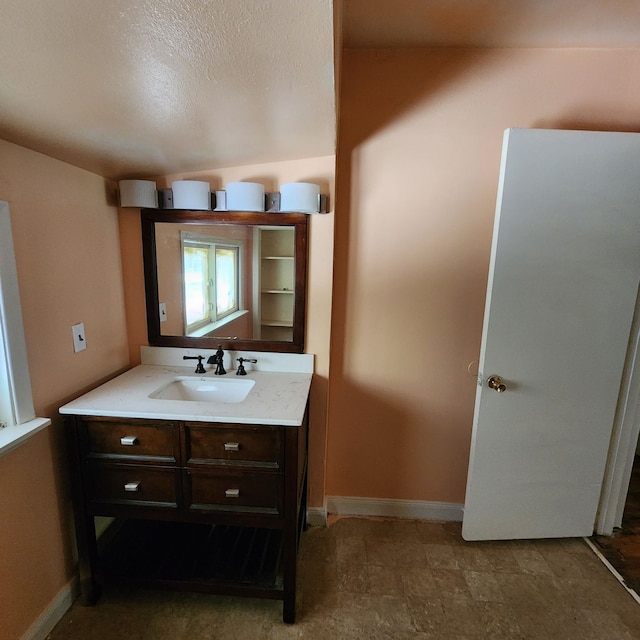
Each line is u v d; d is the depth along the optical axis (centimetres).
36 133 112
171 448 135
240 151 146
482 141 168
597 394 171
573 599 155
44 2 61
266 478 135
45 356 132
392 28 149
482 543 186
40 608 132
